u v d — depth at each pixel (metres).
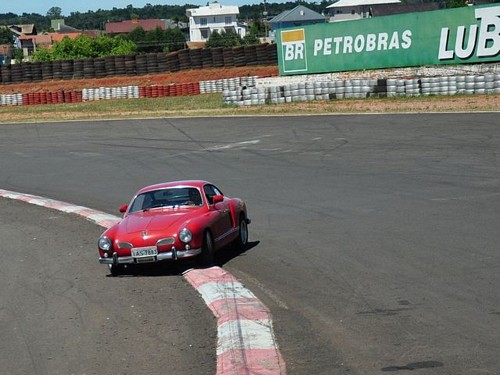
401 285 11.27
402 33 45.25
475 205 17.33
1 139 41.28
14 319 11.05
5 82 70.94
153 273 13.50
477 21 42.38
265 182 23.52
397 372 7.72
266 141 32.00
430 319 9.48
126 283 12.85
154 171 27.86
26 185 28.02
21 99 60.38
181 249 13.04
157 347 9.22
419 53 44.84
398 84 40.03
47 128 44.09
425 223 15.87
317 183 22.44
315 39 48.91
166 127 39.53
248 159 28.25
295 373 7.93
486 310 9.67
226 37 130.62
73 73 70.44
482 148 25.55
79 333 10.08
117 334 9.91
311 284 11.86
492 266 11.95
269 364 8.11
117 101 57.53
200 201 14.34
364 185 21.39
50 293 12.53
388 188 20.61
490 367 7.64
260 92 44.38
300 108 40.88
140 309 11.09
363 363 8.08
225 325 9.70
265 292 11.59
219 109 44.59
